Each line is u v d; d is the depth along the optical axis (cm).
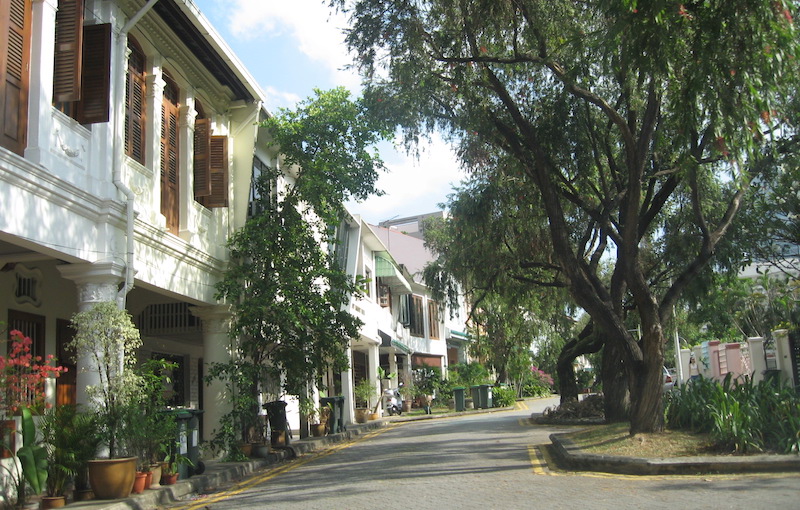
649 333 1171
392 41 1251
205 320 1494
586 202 1616
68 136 981
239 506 898
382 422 2677
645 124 1139
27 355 915
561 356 2294
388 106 1377
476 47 1241
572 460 1035
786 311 2550
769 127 926
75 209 975
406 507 796
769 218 1563
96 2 1077
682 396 1238
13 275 1128
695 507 702
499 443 1515
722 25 884
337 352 1569
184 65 1388
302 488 1024
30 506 891
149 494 955
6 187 838
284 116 1616
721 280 1817
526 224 1709
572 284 1251
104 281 1028
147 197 1210
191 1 1235
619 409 1712
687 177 1120
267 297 1417
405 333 3725
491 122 1346
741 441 963
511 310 2314
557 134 1394
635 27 902
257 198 1716
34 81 916
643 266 1797
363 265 2830
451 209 1884
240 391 1433
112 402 966
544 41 1192
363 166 1598
